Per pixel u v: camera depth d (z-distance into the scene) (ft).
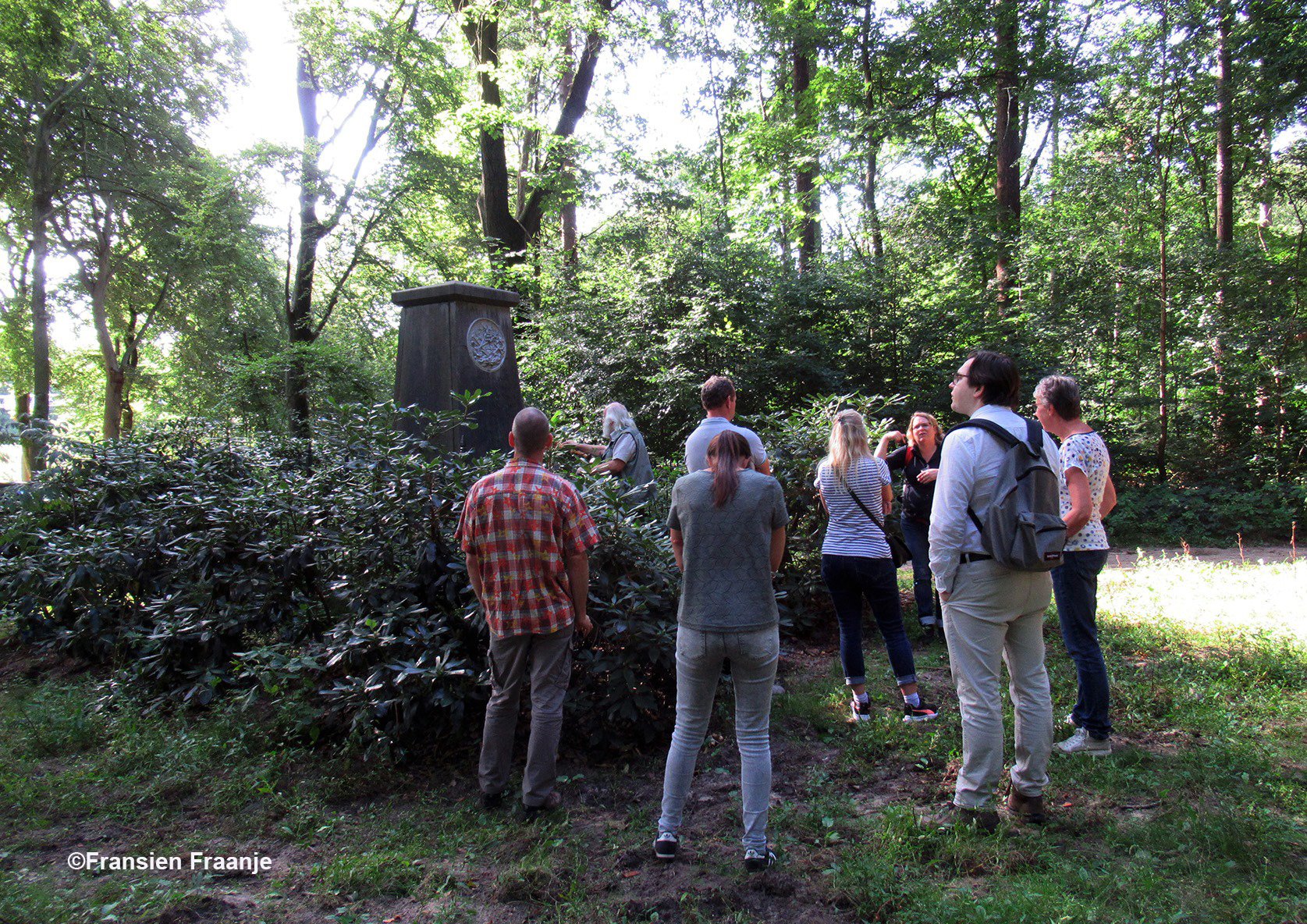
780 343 40.40
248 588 15.14
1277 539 35.58
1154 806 10.58
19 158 69.00
